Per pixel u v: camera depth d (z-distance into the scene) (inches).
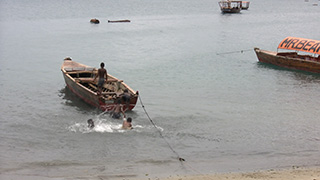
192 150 1702.8
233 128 2007.9
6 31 6786.4
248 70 3634.4
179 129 1977.1
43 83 3048.7
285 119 2169.0
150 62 4057.6
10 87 2903.5
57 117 2153.1
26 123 2049.7
